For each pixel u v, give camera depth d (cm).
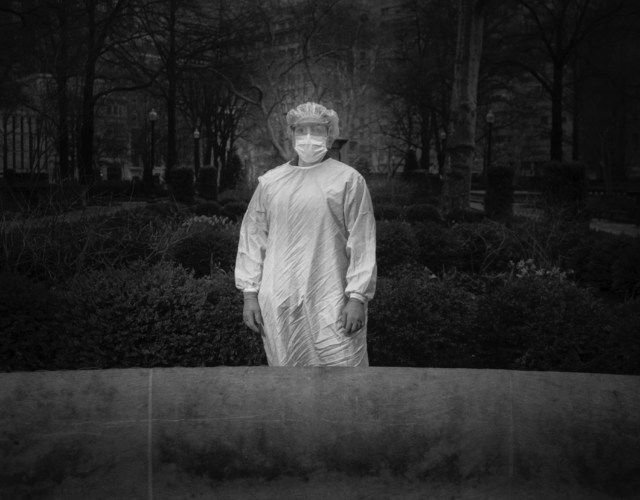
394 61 4800
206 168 2856
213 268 828
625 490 260
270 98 3781
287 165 319
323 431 260
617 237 1012
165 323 499
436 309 546
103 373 257
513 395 263
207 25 3947
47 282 697
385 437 260
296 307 303
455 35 4369
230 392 260
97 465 255
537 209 1283
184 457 259
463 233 1093
